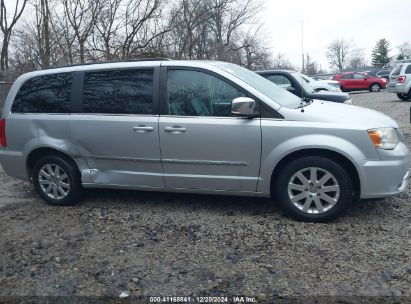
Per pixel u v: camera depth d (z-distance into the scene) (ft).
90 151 16.12
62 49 46.29
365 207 15.40
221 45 91.30
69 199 16.88
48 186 17.22
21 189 20.10
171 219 15.11
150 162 15.39
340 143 13.43
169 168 15.28
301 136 13.74
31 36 55.36
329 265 11.34
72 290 10.68
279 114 13.99
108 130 15.66
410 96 59.06
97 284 10.92
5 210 17.01
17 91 17.44
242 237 13.34
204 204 16.53
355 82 94.43
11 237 14.15
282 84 29.86
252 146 14.15
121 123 15.47
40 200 18.16
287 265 11.47
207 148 14.58
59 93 16.63
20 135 17.11
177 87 15.06
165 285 10.75
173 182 15.34
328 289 10.25
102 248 13.00
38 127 16.81
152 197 17.67
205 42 75.46
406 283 10.32
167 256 12.30
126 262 12.04
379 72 114.73
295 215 14.30
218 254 12.29
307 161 13.87
